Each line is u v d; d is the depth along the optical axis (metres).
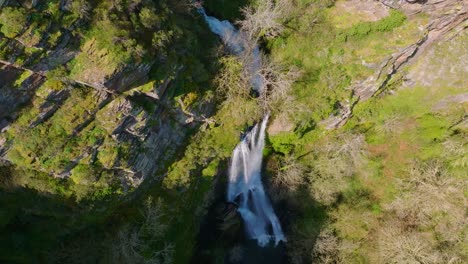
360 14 34.12
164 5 25.91
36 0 20.08
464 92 40.28
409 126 42.00
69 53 22.19
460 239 38.16
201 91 30.27
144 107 26.81
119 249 30.03
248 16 31.33
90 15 22.03
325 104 36.44
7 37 19.95
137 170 29.22
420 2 32.50
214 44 31.64
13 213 27.22
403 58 36.88
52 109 23.83
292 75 34.28
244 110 33.16
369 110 41.12
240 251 38.81
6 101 22.11
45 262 29.41
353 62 35.75
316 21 34.66
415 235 38.25
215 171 34.97
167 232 33.47
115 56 22.83
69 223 28.83
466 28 38.41
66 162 25.56
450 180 38.44
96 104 24.53
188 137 32.88
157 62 25.80
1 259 27.77
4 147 23.81
